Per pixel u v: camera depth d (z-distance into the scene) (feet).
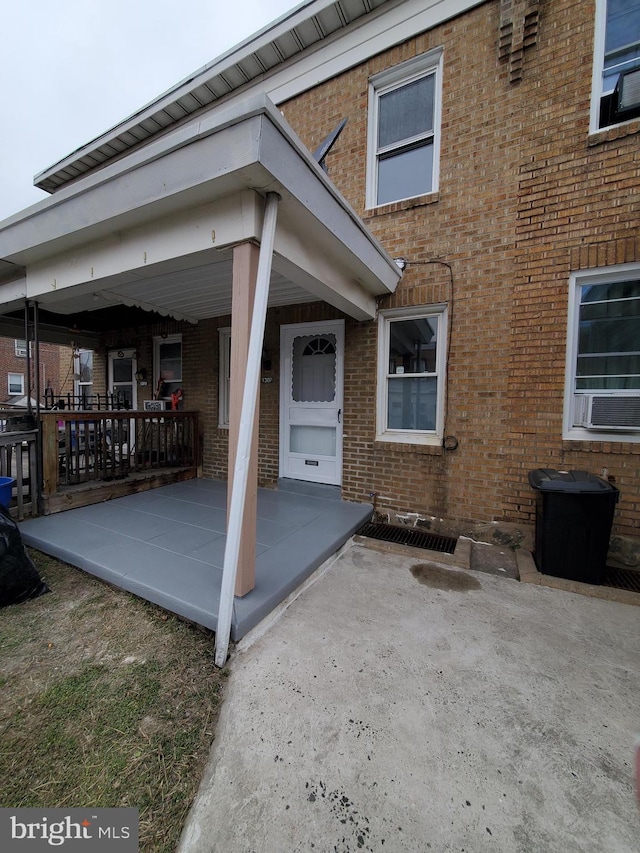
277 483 16.87
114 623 7.73
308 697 5.97
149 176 7.25
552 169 11.46
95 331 24.43
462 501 12.90
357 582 9.75
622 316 11.04
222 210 7.20
